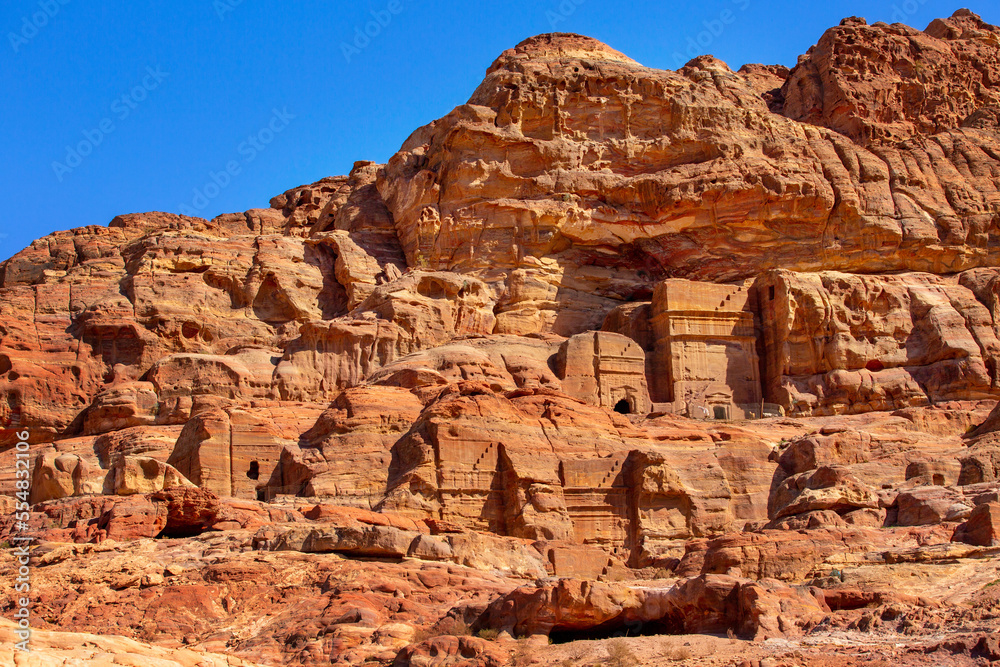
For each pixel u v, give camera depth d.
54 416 67.00
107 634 35.44
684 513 52.69
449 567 41.31
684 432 57.66
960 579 38.25
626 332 72.00
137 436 60.56
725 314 71.31
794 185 78.75
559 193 77.69
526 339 69.81
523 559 45.53
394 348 67.25
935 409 63.12
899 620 33.03
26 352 68.69
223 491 52.75
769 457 57.78
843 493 47.94
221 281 74.75
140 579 38.88
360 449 52.75
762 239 79.25
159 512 43.88
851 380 69.00
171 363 65.50
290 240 78.44
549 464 52.31
